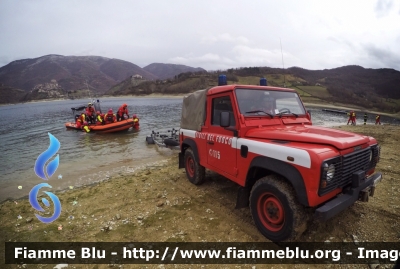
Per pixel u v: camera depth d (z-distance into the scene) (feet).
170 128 65.62
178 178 20.86
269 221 11.08
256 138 12.08
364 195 10.19
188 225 12.90
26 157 36.19
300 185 9.18
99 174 25.55
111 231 12.69
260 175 12.41
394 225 12.03
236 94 13.29
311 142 10.31
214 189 17.85
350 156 10.21
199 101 17.03
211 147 15.39
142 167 27.73
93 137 52.95
